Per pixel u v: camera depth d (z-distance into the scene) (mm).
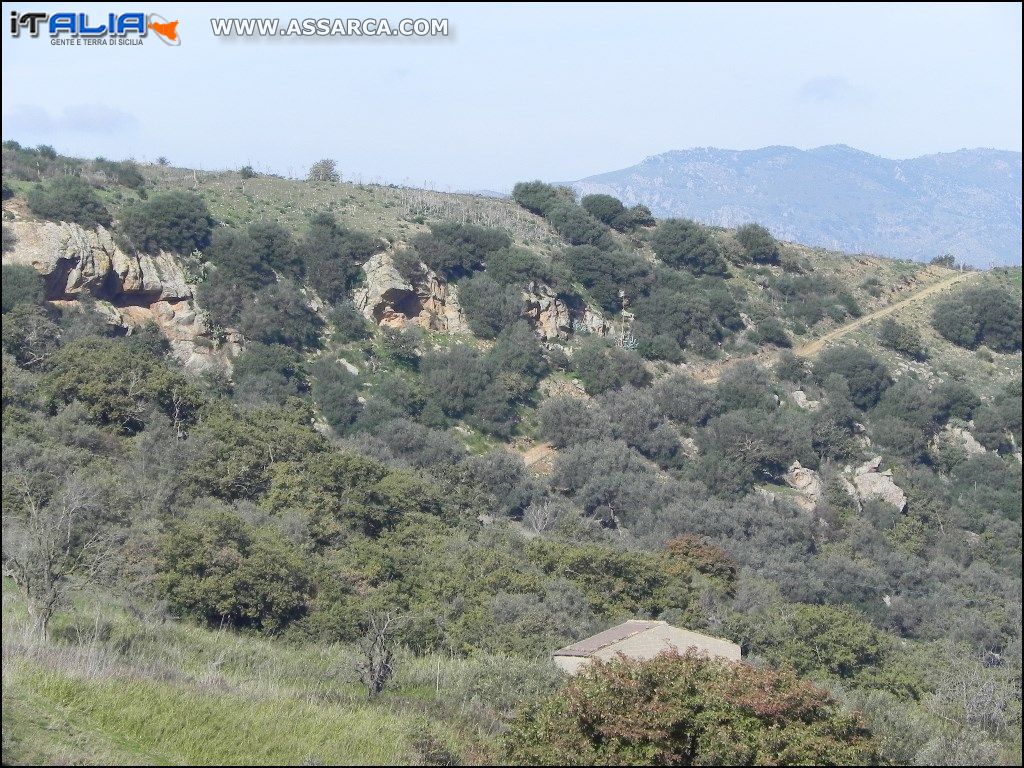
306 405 108812
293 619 54938
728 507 98312
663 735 29234
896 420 106000
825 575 76125
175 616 52250
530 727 31547
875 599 72188
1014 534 83750
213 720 31828
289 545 60938
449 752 32969
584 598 65938
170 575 53406
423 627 56906
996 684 41031
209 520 57969
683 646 54594
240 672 42250
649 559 72375
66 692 31156
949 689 43500
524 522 95625
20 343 86438
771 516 94312
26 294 99438
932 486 94812
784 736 29172
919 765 33625
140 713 30828
